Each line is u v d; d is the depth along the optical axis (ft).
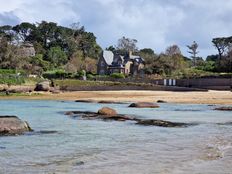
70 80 311.47
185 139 56.75
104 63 457.68
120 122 81.51
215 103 159.12
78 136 60.03
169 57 410.93
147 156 42.60
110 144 51.96
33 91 232.94
